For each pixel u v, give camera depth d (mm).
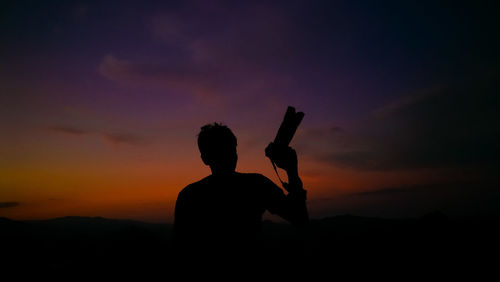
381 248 3748
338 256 3588
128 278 3432
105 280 3516
